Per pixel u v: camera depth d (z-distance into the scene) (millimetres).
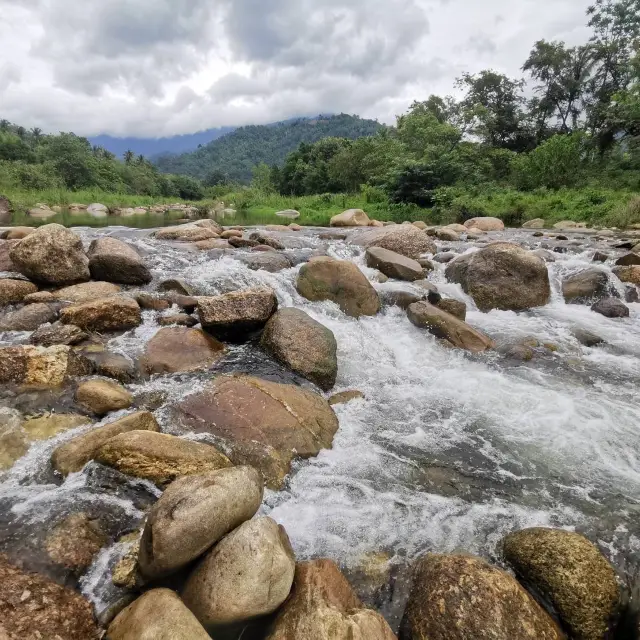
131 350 5453
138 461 3480
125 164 69812
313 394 4973
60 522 3080
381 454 4355
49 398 4312
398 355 6410
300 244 11680
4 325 5605
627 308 8055
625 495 3875
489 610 2592
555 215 21219
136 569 2777
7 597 2469
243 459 3967
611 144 31938
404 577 3072
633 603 2854
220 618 2455
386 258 9023
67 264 6793
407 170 27172
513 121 40531
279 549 2662
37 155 56312
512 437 4668
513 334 7090
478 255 8656
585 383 5801
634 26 35406
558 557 2971
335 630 2375
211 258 9258
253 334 6125
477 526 3523
